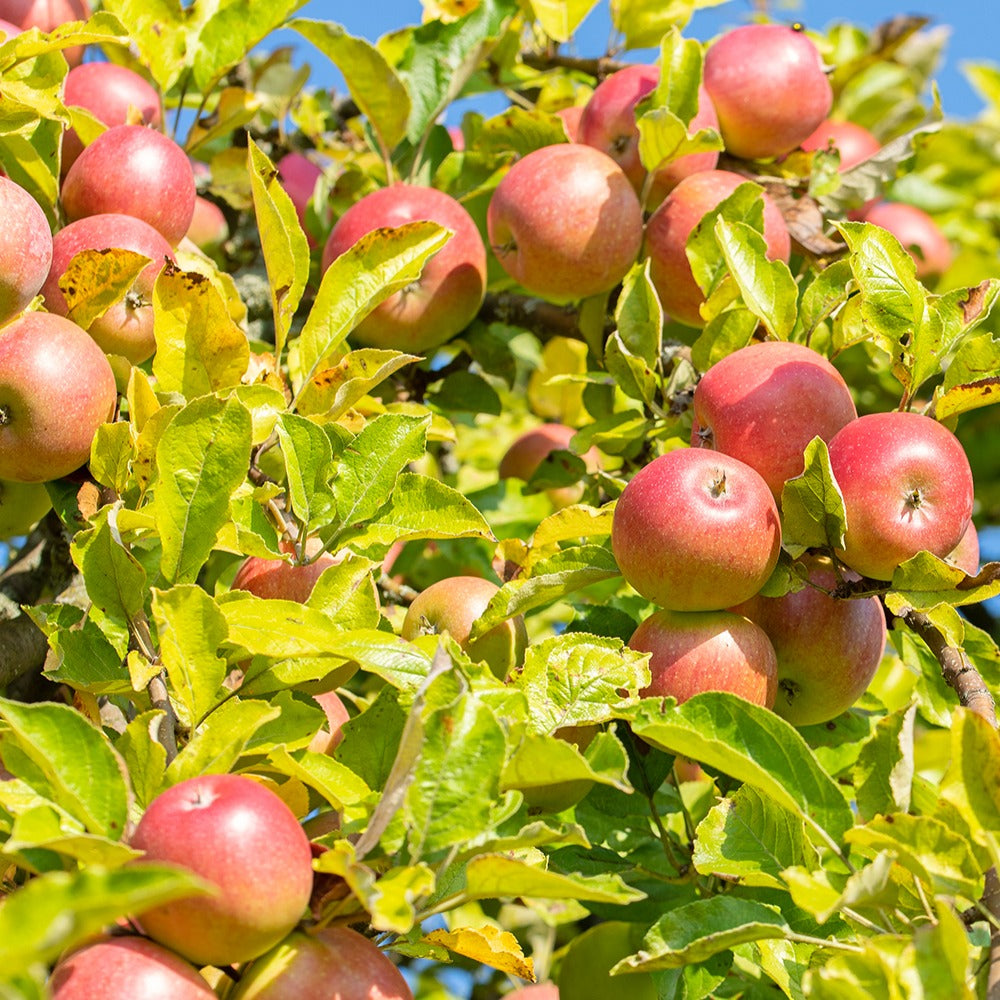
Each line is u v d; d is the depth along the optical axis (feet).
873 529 3.69
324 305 3.98
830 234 4.90
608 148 4.68
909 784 3.45
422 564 4.88
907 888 3.40
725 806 3.61
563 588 3.84
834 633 3.84
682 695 3.69
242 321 4.25
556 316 4.87
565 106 5.26
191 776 3.34
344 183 5.10
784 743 3.49
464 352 4.90
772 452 3.82
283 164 5.24
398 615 4.24
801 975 3.59
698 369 4.16
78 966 3.10
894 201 6.60
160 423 3.67
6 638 4.04
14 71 4.17
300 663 3.56
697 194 4.51
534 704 3.59
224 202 5.16
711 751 3.42
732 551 3.67
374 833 3.24
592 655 3.64
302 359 3.96
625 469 4.73
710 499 3.68
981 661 3.81
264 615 3.51
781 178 4.90
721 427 3.86
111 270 3.78
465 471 5.69
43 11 4.58
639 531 3.69
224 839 3.14
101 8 5.15
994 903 3.34
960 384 3.85
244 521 3.72
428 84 5.01
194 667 3.43
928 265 5.67
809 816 3.46
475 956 3.55
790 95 4.79
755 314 4.05
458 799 3.26
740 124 4.81
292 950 3.21
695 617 3.74
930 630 3.75
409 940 3.53
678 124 4.43
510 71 5.24
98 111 4.46
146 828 3.15
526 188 4.50
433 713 3.29
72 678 3.56
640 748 3.97
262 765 3.51
